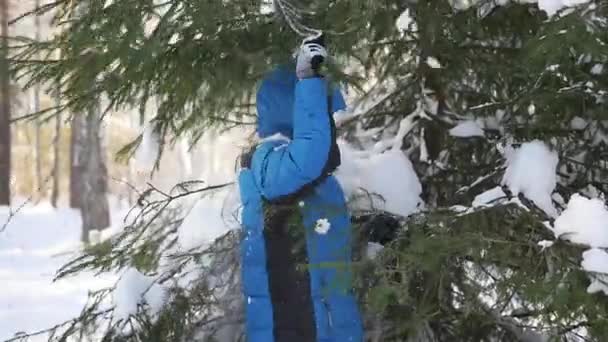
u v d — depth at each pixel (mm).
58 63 3146
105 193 15812
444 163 3557
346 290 2592
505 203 2713
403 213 3121
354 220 3076
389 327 3045
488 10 3246
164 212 3477
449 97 3605
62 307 8391
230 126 3650
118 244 3477
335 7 2875
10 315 8094
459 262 2707
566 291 2303
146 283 3279
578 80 2945
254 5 3002
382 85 3809
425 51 3387
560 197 2971
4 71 3191
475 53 3402
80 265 3434
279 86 2879
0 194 17562
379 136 3764
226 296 3285
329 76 2631
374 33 3299
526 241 2590
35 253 12953
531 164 2764
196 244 3299
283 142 2771
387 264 2760
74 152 15930
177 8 2971
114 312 3236
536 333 3250
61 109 3350
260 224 2777
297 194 2641
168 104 3273
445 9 3172
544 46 2510
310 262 2711
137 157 3529
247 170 2830
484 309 2924
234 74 3031
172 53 3023
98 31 2963
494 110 3463
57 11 3273
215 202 3377
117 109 3232
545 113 3072
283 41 2979
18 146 30203
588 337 2725
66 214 18766
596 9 2525
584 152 3268
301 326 2699
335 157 2615
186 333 3254
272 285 2750
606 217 2406
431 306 2803
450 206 3010
